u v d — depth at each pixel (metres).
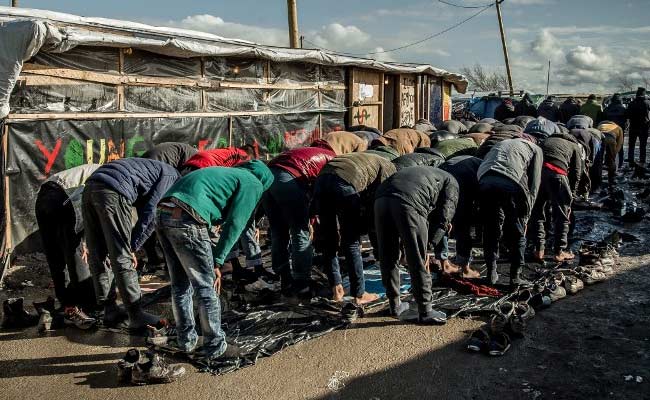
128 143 7.96
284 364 4.42
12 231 6.70
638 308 5.39
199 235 4.26
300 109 11.48
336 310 5.40
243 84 9.91
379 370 4.30
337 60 11.99
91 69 7.45
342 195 5.30
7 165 6.55
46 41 6.50
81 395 3.97
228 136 9.62
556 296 5.64
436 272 6.52
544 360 4.41
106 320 5.14
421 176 5.05
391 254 5.19
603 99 27.39
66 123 7.16
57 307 5.55
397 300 5.30
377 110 14.46
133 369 4.10
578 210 9.77
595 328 4.97
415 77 16.44
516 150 5.84
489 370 4.27
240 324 5.11
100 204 4.73
